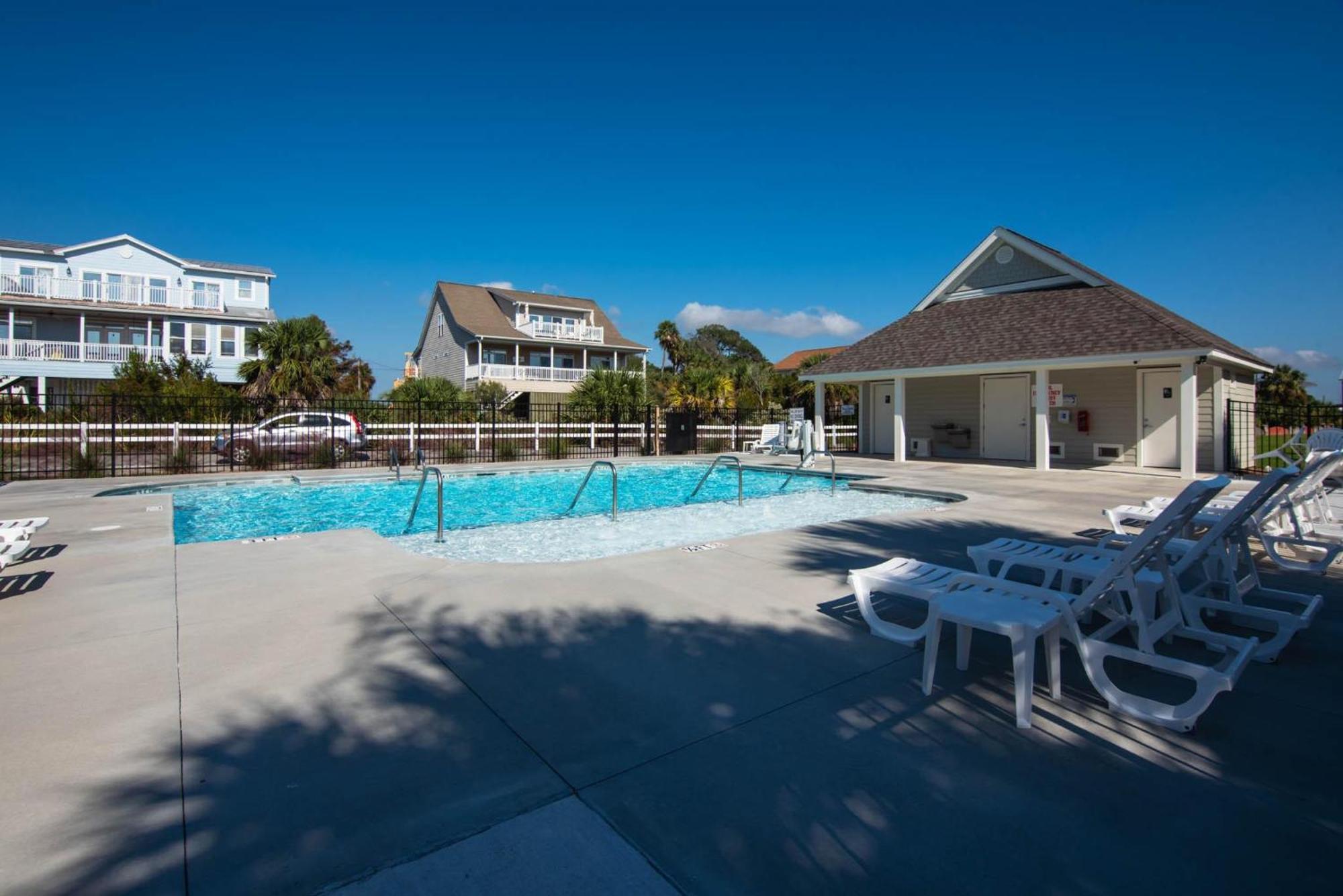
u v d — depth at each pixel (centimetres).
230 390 2425
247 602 469
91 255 3005
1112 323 1522
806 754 276
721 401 2623
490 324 3888
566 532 892
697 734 291
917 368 1747
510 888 198
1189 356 1332
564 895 195
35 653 373
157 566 568
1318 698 331
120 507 927
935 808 240
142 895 192
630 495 1335
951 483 1305
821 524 850
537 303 3969
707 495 1345
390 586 511
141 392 2159
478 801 240
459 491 1370
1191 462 1346
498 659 371
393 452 1616
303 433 1759
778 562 600
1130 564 320
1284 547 667
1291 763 271
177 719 298
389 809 235
